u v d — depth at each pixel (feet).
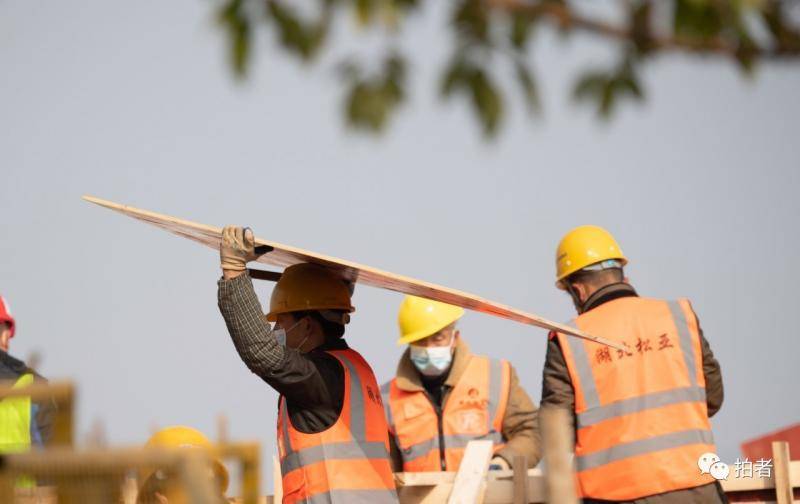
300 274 52.75
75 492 21.44
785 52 24.75
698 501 55.42
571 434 57.98
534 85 26.30
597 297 60.95
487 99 26.16
